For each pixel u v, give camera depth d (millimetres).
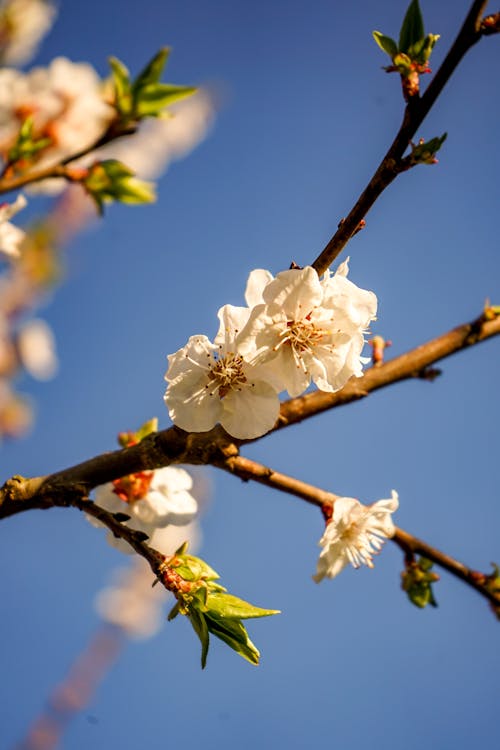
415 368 536
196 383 488
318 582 525
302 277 479
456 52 461
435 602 560
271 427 486
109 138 515
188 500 535
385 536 532
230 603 482
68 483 493
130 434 530
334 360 484
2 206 557
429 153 464
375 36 478
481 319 542
